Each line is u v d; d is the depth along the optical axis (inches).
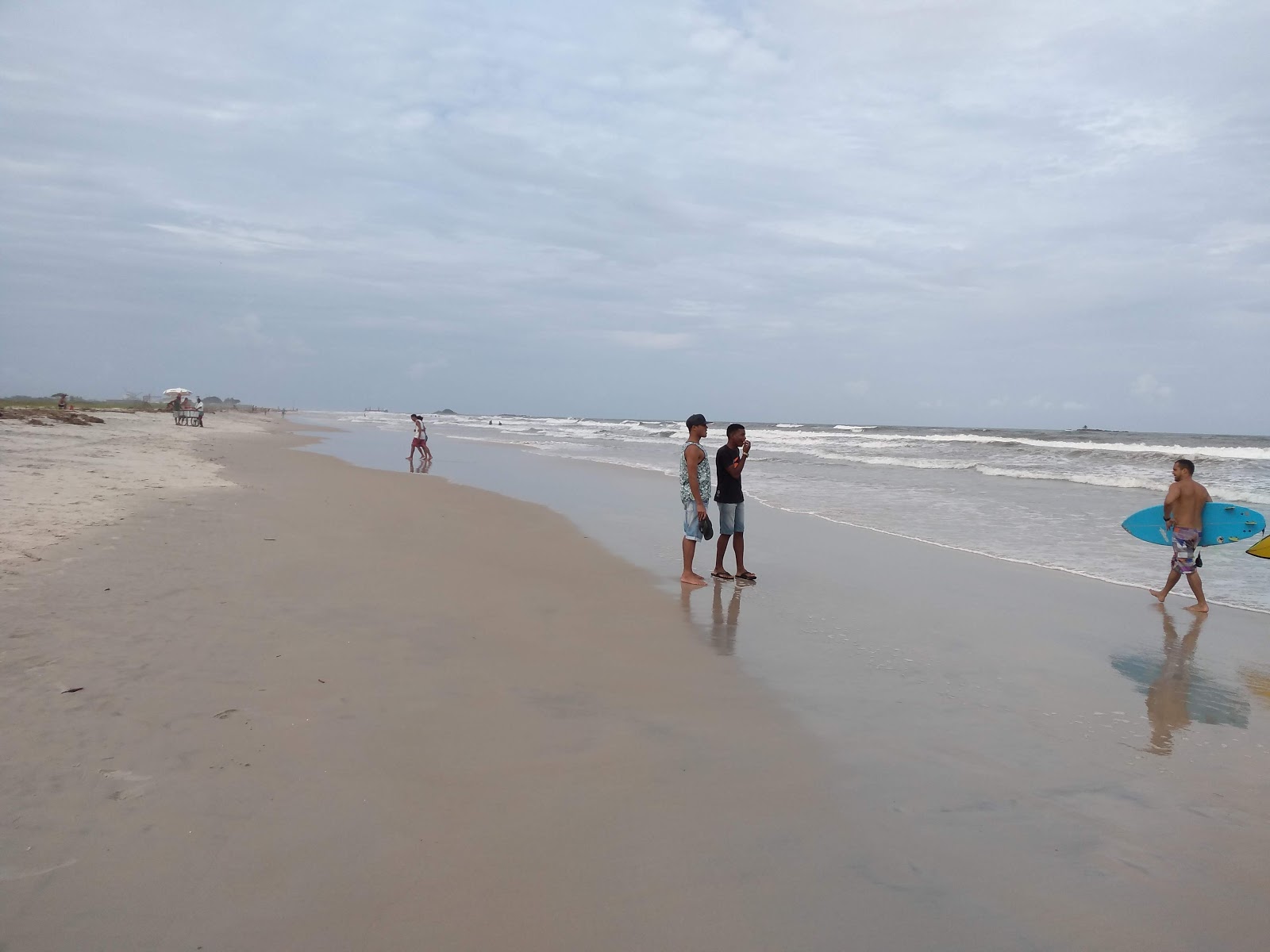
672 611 262.1
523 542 382.6
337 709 156.8
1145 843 121.6
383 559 310.3
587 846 113.1
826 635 238.1
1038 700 186.5
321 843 109.2
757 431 2677.2
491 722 156.9
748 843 116.6
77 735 135.9
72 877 98.0
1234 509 279.4
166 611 212.4
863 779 140.3
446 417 6378.0
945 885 108.0
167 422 1660.9
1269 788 142.1
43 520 322.7
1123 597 297.9
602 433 2432.3
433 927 93.1
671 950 91.6
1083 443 1393.9
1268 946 96.7
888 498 624.4
